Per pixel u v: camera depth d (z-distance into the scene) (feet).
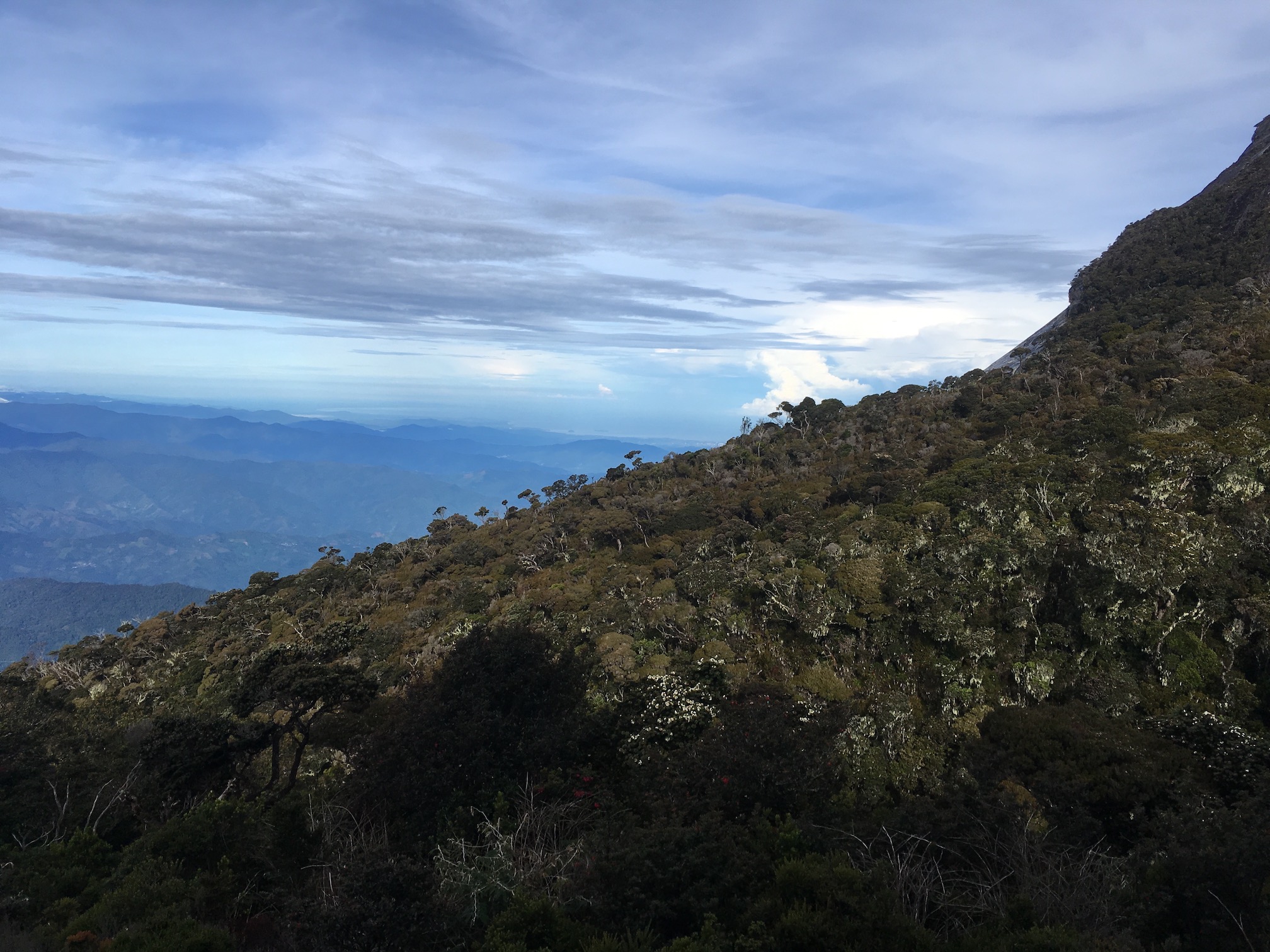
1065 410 185.57
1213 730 64.80
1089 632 101.35
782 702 50.90
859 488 180.65
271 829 41.29
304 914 29.94
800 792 38.34
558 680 54.03
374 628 186.19
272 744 62.90
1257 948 24.98
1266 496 118.01
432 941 28.63
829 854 31.91
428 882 29.89
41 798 55.77
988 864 31.86
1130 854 33.53
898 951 25.48
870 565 122.01
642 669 111.24
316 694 59.57
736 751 40.11
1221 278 250.57
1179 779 53.47
